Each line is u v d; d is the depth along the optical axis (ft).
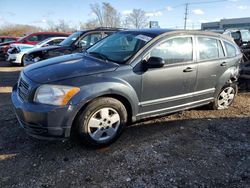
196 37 15.83
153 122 15.96
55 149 12.42
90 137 12.16
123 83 12.53
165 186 10.10
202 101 16.72
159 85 13.94
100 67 12.54
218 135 14.57
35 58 28.22
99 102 12.00
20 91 12.55
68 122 11.37
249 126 15.93
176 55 14.66
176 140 13.79
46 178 10.34
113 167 11.19
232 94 18.90
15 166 11.03
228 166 11.59
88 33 29.43
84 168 11.05
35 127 11.37
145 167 11.27
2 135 13.62
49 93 11.16
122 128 13.09
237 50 18.76
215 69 16.71
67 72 11.96
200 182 10.43
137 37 14.60
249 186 10.28
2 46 52.11
